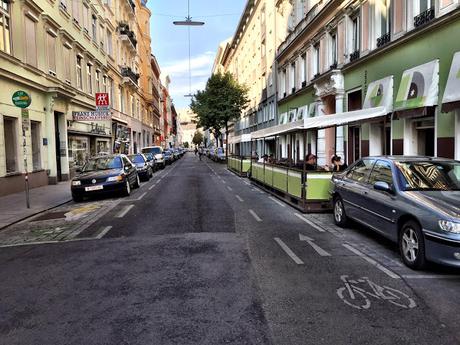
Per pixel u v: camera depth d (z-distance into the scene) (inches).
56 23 828.0
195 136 5930.1
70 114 917.8
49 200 559.2
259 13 1683.1
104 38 1300.4
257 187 707.4
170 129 4938.5
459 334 149.3
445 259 204.5
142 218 400.8
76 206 513.3
